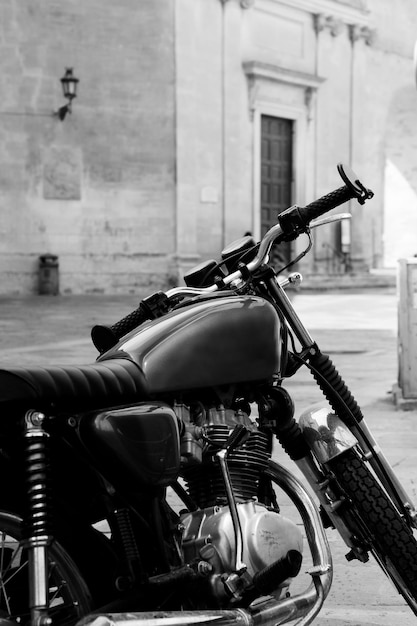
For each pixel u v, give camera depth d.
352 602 3.90
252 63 29.17
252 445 2.95
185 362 2.78
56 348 12.80
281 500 5.30
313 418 3.14
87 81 26.44
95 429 2.54
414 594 3.07
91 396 2.59
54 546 2.56
